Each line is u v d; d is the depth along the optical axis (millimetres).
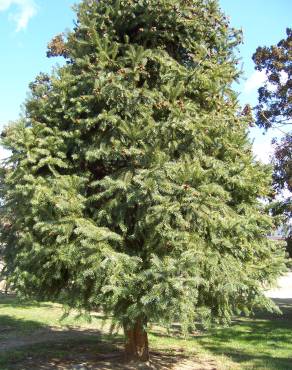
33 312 13461
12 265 6934
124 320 6242
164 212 5762
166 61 6949
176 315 5453
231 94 7219
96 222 6273
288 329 11695
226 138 6762
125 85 6559
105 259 5555
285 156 15180
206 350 9055
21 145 6324
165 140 6457
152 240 6086
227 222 6016
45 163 6387
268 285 6637
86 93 6879
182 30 7312
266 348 9383
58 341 9469
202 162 6672
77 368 7145
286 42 16344
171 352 8766
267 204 7059
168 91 6652
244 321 13312
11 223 7086
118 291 5453
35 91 7273
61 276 6496
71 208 6012
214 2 7391
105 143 6543
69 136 6672
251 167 6863
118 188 6211
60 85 6789
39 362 7641
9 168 6539
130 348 7492
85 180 6406
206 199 5883
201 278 5426
